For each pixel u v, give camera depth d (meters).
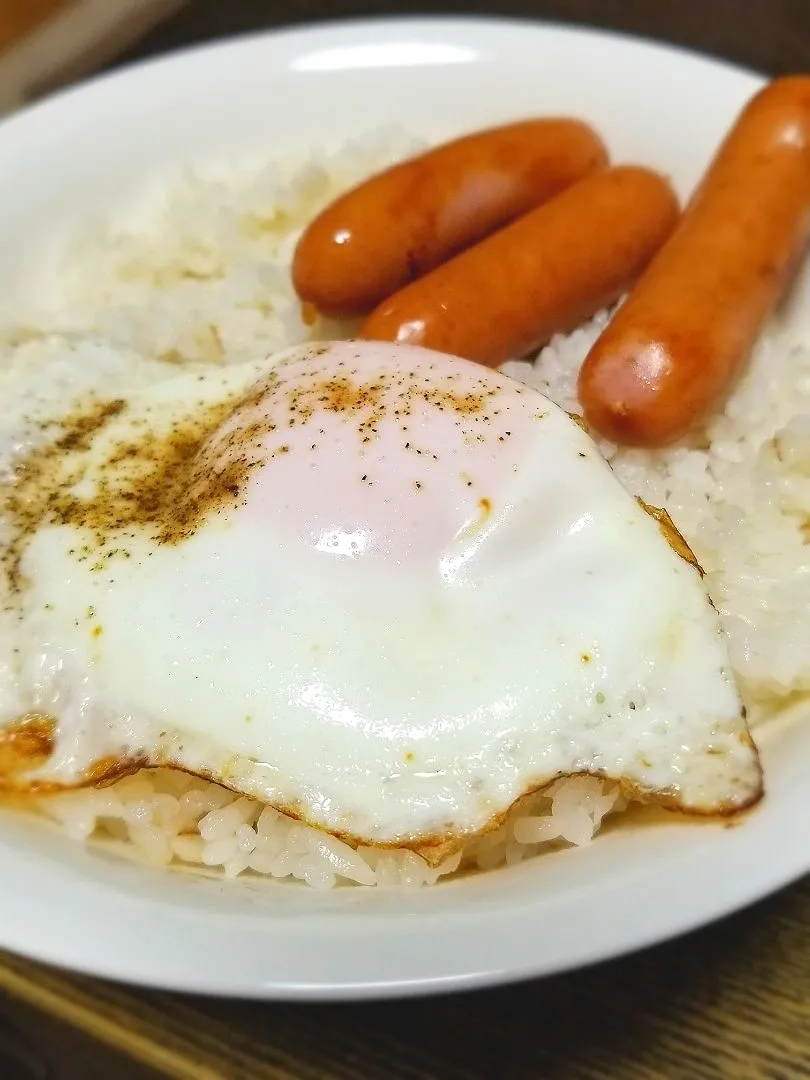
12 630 0.16
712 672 0.14
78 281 0.23
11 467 0.18
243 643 0.15
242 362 0.20
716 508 0.19
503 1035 0.14
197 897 0.14
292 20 0.31
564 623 0.15
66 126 0.23
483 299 0.19
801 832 0.13
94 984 0.15
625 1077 0.14
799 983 0.14
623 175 0.21
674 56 0.23
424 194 0.21
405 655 0.14
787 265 0.19
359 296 0.21
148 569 0.15
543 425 0.16
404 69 0.24
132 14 0.33
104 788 0.15
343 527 0.15
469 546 0.15
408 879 0.14
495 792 0.14
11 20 0.35
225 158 0.24
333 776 0.14
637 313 0.18
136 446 0.18
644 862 0.13
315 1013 0.15
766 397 0.19
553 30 0.24
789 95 0.19
